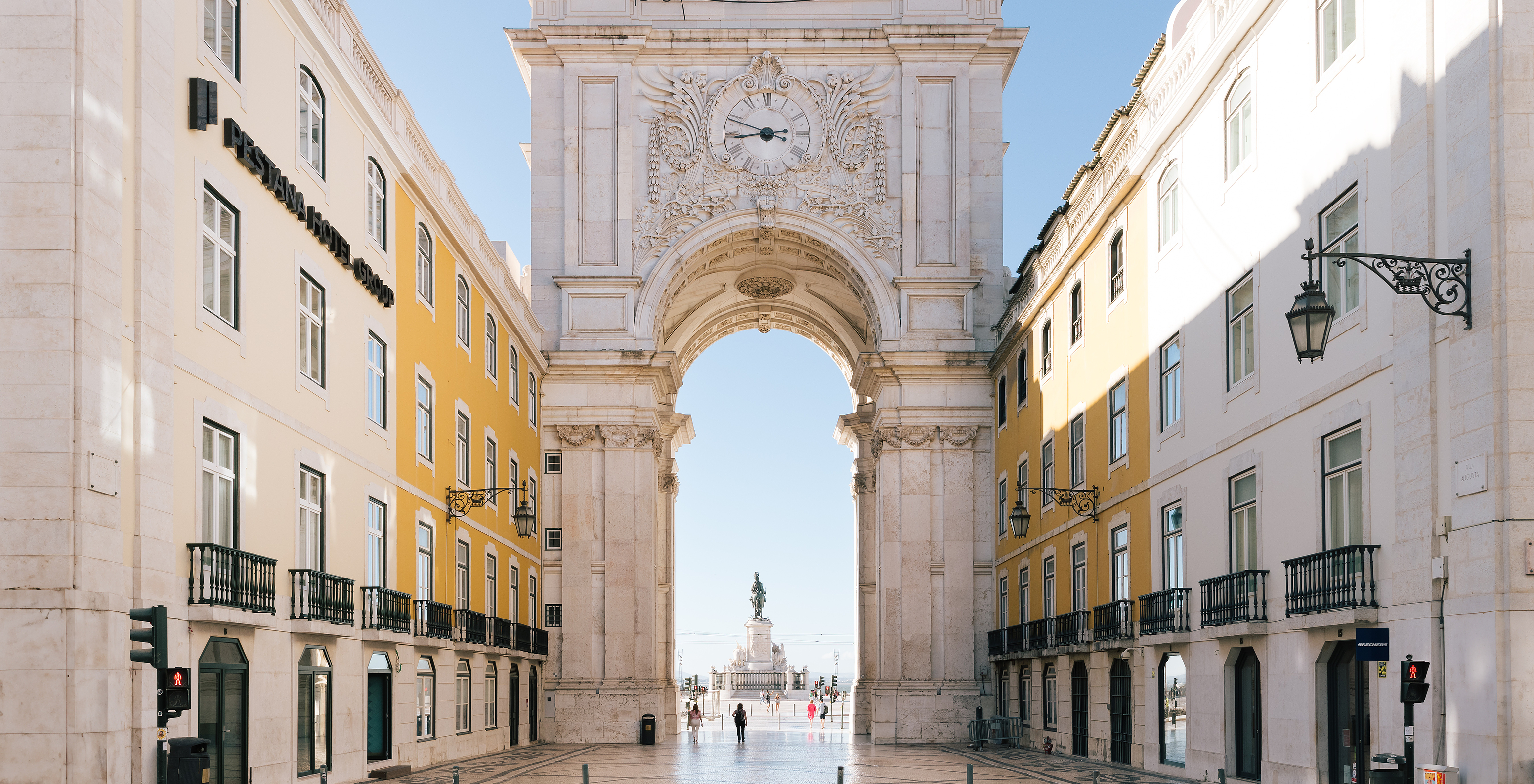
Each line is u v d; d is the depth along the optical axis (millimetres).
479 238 26672
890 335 34438
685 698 69000
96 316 10844
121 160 11305
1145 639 19953
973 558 33812
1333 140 13875
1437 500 11648
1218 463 17250
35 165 10680
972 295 34594
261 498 14289
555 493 34219
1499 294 10852
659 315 35250
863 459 43344
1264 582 15547
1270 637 15328
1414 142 12094
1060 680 26344
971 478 34125
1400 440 12211
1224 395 17078
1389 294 12539
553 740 32500
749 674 73188
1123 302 22000
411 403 21031
